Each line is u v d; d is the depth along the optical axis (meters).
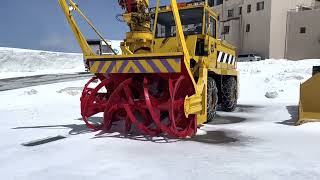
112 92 5.93
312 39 37.16
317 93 7.07
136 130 5.80
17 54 31.66
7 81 19.72
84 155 4.20
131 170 3.61
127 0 6.85
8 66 30.53
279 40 38.41
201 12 7.02
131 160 3.98
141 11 6.90
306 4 40.38
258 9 39.62
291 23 38.31
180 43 5.07
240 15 42.16
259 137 5.46
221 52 8.13
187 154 4.29
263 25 38.88
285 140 5.20
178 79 5.15
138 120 5.94
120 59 5.49
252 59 36.47
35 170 3.62
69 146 4.66
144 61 5.28
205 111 5.99
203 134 5.70
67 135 5.45
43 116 7.64
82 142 4.90
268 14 38.25
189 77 5.25
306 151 4.47
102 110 5.84
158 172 3.54
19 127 6.20
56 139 5.14
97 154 4.25
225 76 8.89
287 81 14.23
